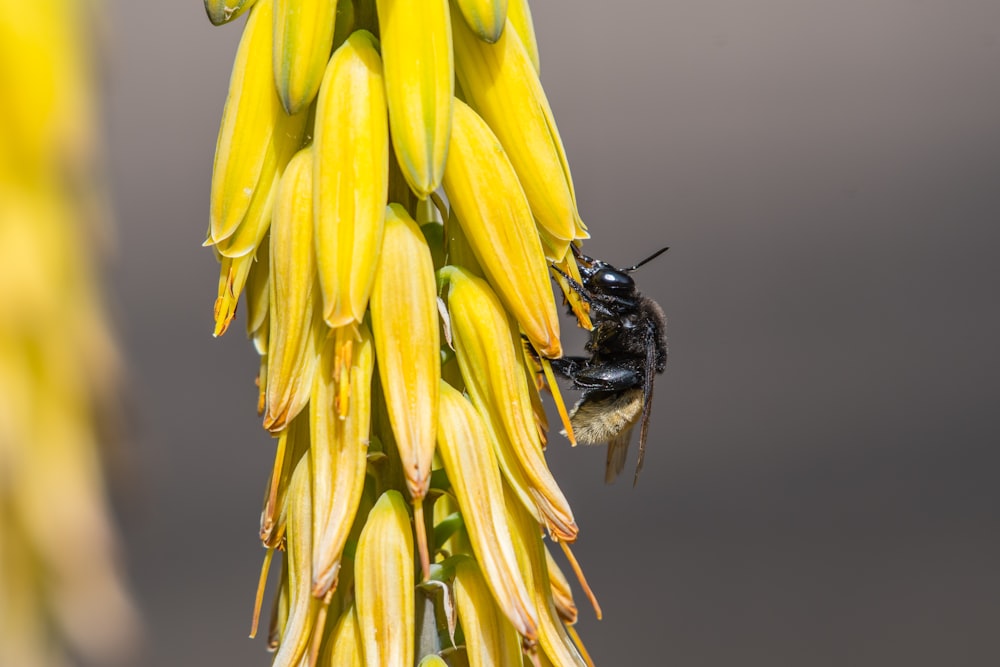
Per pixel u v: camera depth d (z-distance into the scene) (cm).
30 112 22
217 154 35
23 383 23
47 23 22
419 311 35
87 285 23
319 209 35
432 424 35
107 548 24
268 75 35
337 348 35
